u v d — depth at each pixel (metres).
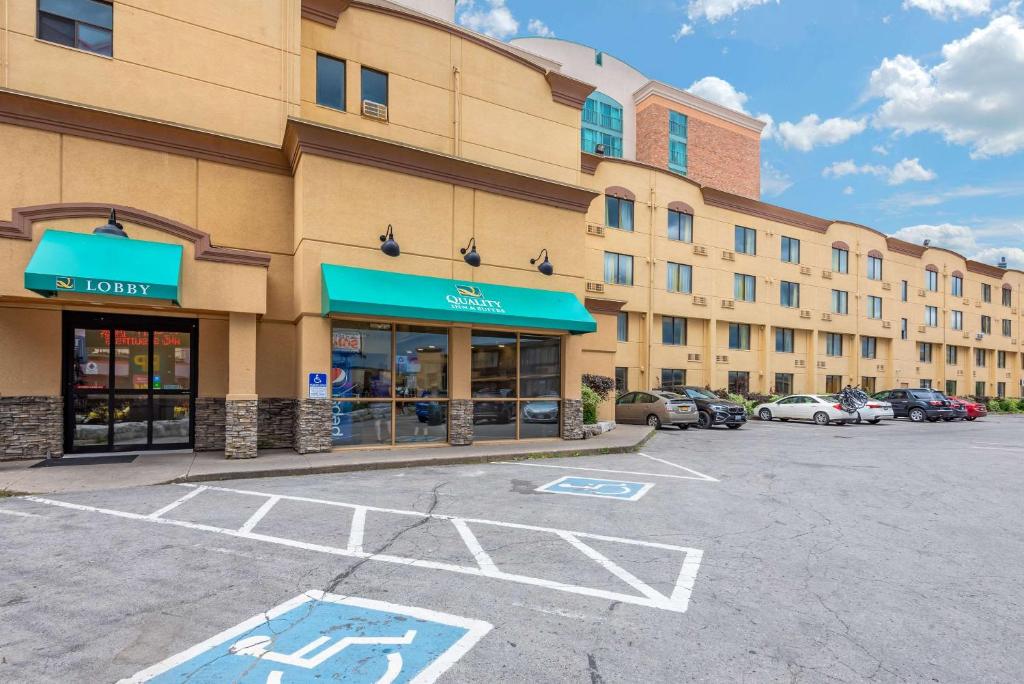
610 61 43.91
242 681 3.12
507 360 13.58
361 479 9.12
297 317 11.44
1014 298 47.81
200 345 11.27
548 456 12.03
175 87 11.07
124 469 9.12
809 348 33.03
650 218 26.80
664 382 27.33
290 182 12.10
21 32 9.87
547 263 13.70
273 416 11.70
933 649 3.65
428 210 12.50
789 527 6.57
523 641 3.65
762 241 31.00
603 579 4.79
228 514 6.69
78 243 9.12
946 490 8.90
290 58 12.18
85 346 10.54
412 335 12.35
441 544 5.66
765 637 3.78
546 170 15.56
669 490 8.55
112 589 4.40
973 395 42.88
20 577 4.61
